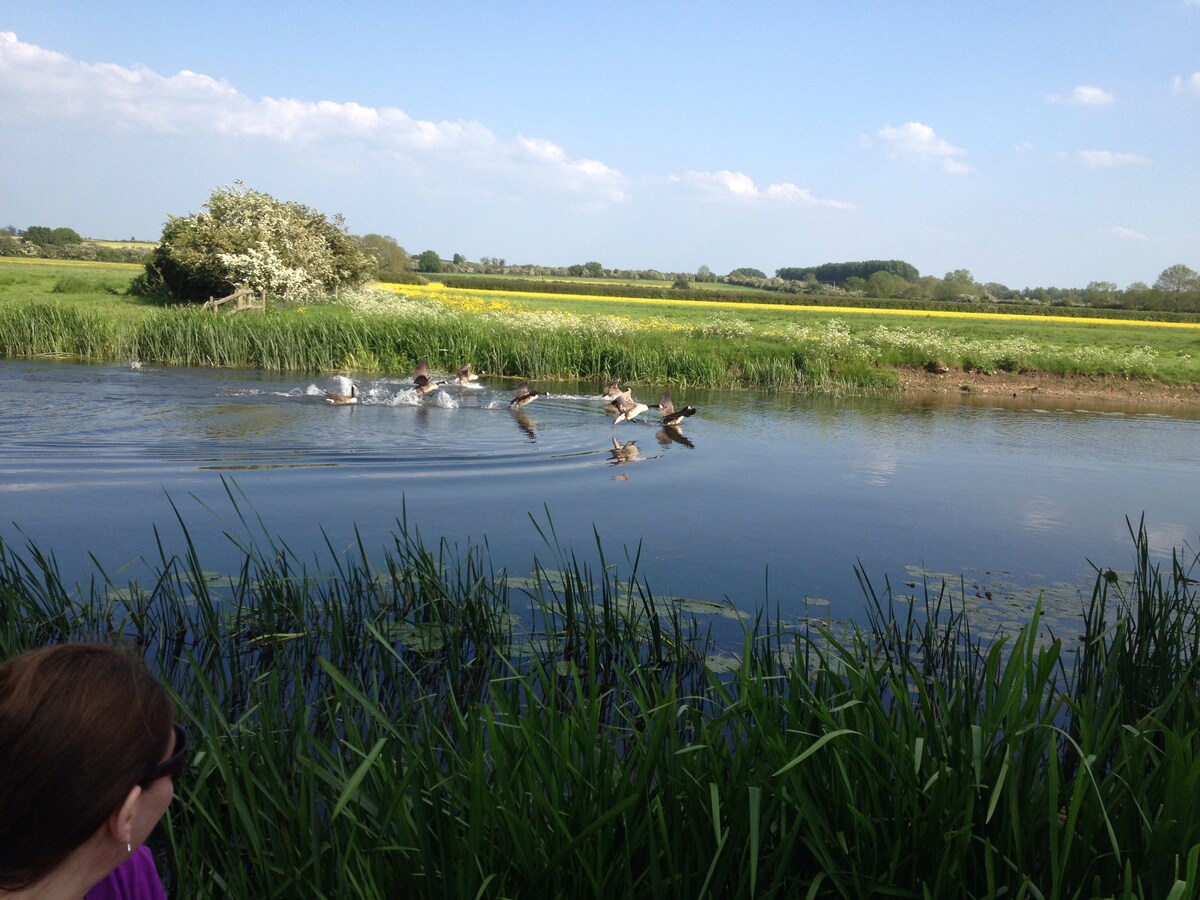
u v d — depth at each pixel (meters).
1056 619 6.82
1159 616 5.85
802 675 4.05
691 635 6.14
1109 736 3.27
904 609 6.89
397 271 90.19
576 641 5.95
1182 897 2.32
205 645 5.64
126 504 9.10
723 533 9.04
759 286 141.50
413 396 18.70
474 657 5.66
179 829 3.58
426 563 6.48
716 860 2.75
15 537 7.85
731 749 4.29
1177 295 109.25
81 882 1.46
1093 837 2.94
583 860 2.75
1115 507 11.27
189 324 24.94
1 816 1.32
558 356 26.17
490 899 2.80
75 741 1.34
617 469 12.34
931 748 3.25
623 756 3.83
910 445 15.84
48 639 5.51
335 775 3.21
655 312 62.09
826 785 3.25
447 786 3.09
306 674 5.27
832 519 9.88
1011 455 15.21
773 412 20.23
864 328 49.66
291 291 37.56
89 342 23.95
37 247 87.88
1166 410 25.55
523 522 9.16
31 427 13.33
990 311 87.19
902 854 3.02
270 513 9.05
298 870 2.88
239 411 16.00
